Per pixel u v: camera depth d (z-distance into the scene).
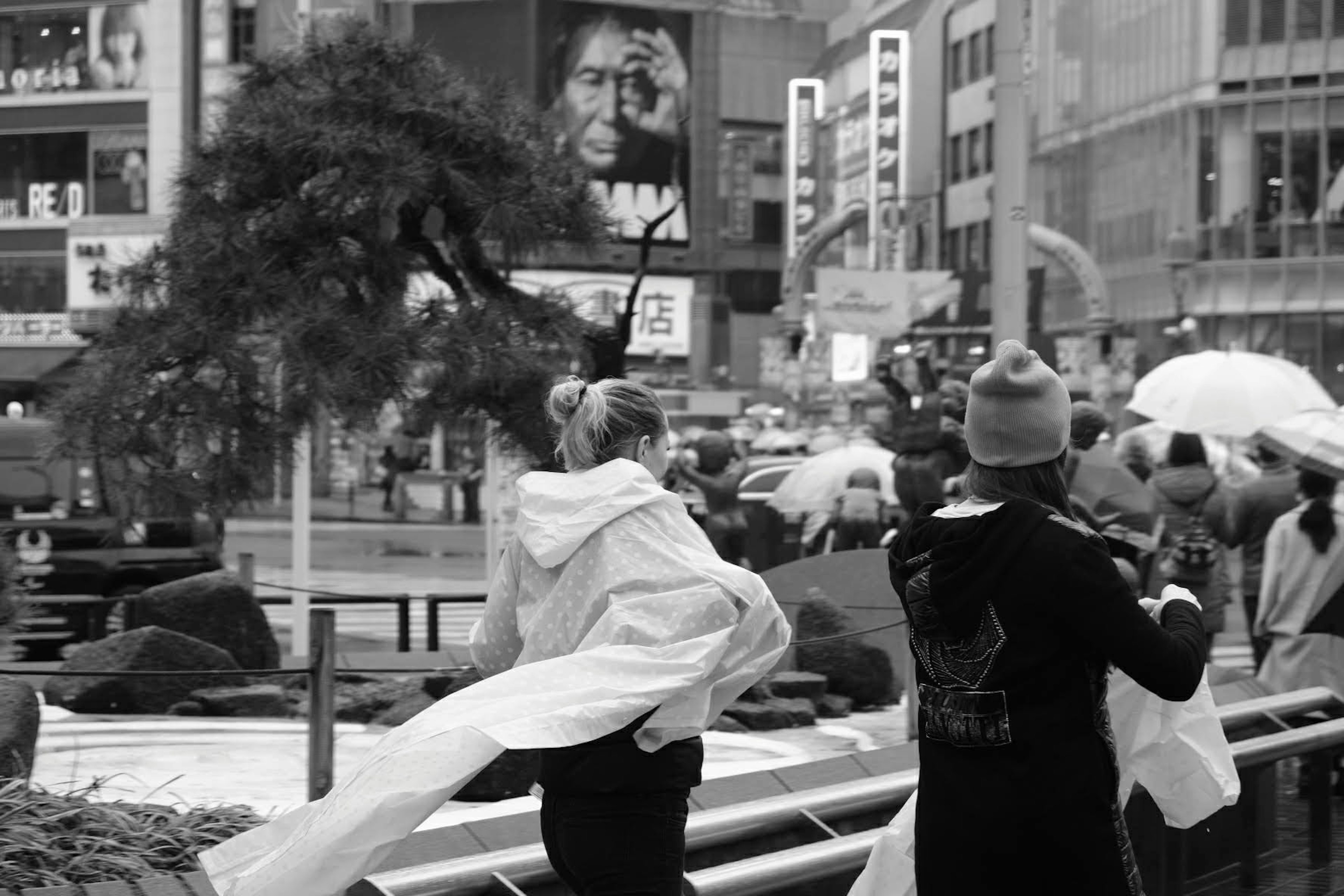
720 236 62.97
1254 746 6.64
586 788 3.89
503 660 4.21
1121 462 13.25
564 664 3.84
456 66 10.67
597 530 4.02
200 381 9.88
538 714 3.74
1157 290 53.50
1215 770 4.29
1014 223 14.23
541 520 4.06
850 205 53.94
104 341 10.07
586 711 3.76
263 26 57.72
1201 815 4.34
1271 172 50.81
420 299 10.24
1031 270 47.41
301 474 14.85
